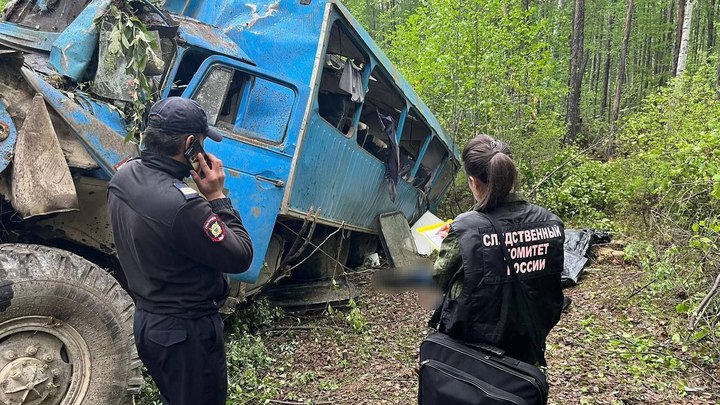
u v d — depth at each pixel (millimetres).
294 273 6219
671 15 29781
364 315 5746
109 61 3928
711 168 4777
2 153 3229
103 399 3291
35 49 4301
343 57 6492
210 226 2270
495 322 2166
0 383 2992
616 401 3775
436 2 9844
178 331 2336
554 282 2240
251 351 4457
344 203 5965
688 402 3777
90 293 3244
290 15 4957
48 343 3184
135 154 3830
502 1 10016
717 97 10922
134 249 2336
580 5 18250
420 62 10016
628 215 8758
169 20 4281
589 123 21250
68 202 3324
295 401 3926
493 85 9828
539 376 2145
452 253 2205
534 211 2250
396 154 6855
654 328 5020
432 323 2412
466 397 2125
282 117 4590
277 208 4492
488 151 2234
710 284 4910
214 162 2465
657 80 27359
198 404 2406
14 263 3059
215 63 4387
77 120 3586
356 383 4211
